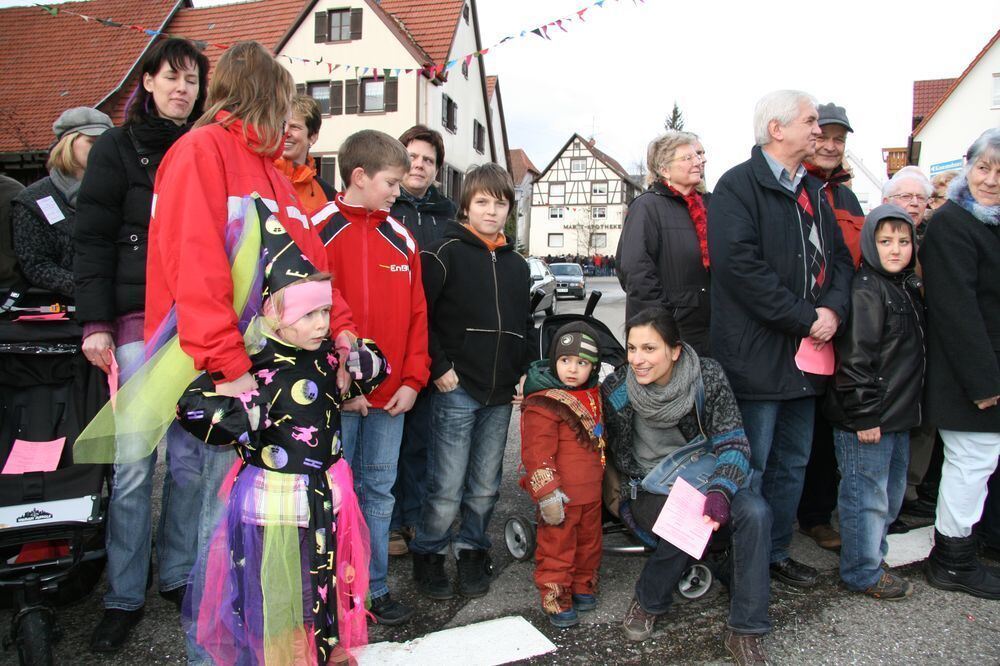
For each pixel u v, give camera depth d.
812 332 2.76
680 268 3.40
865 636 2.60
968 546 2.94
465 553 2.94
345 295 2.50
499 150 31.92
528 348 3.07
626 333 2.65
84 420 2.57
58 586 2.40
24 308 2.64
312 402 1.92
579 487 2.68
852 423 2.81
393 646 2.49
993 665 2.42
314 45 22.39
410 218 3.58
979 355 2.78
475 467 2.94
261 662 1.88
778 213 2.83
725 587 2.98
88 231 2.44
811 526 3.53
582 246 50.16
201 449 2.54
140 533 2.51
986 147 2.80
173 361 2.03
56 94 19.78
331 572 1.93
